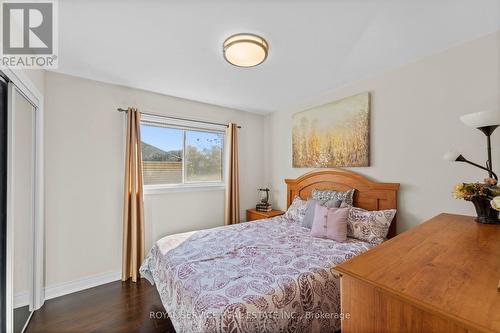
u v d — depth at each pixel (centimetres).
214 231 238
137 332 167
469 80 176
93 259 238
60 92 222
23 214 179
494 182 138
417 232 123
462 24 155
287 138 348
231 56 180
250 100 314
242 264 157
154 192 278
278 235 223
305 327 131
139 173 258
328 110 283
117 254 252
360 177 247
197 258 168
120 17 144
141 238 256
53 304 202
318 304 139
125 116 259
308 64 211
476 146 173
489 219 138
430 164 199
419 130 205
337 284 151
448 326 56
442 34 167
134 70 220
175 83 253
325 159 287
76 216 229
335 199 248
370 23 152
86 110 237
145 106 274
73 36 164
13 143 150
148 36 165
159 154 294
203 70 221
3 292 144
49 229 215
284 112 354
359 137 250
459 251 96
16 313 165
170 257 176
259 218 331
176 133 309
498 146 163
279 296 125
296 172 334
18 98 168
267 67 216
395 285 69
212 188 331
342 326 81
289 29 157
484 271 78
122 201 257
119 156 256
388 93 227
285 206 352
